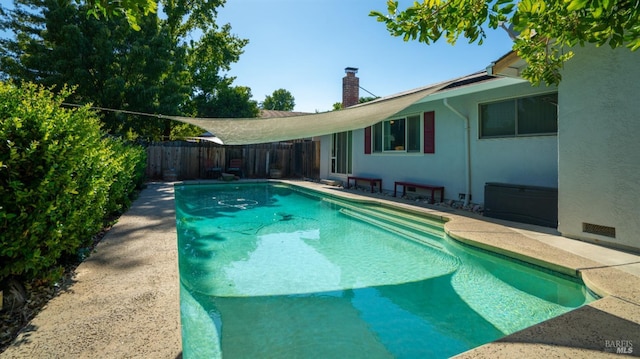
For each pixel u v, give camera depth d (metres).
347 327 3.47
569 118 5.57
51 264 3.70
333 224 8.60
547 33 3.02
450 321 3.57
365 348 3.08
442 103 10.06
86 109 4.93
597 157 5.20
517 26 2.78
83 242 4.85
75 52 15.71
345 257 5.88
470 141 9.09
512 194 7.04
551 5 2.62
